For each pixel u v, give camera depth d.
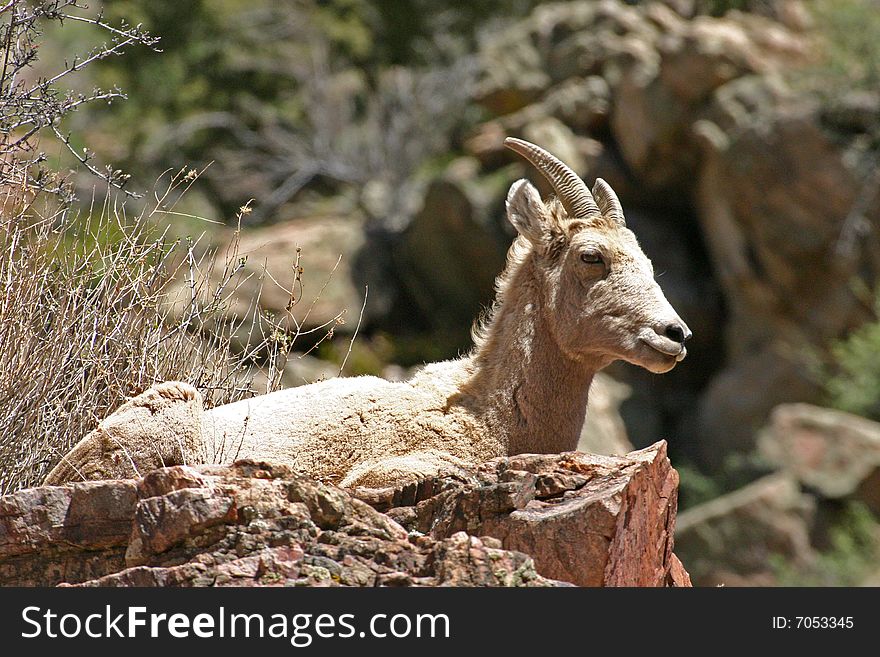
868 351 34.56
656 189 41.03
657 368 11.87
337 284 42.84
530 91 45.00
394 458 11.45
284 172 56.09
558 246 12.41
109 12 51.09
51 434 11.41
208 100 55.22
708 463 37.81
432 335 44.28
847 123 36.81
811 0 44.25
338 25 57.19
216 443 11.30
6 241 11.66
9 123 11.80
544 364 12.23
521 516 9.12
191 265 13.14
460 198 42.28
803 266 36.88
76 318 11.80
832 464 33.94
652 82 40.28
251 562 8.29
